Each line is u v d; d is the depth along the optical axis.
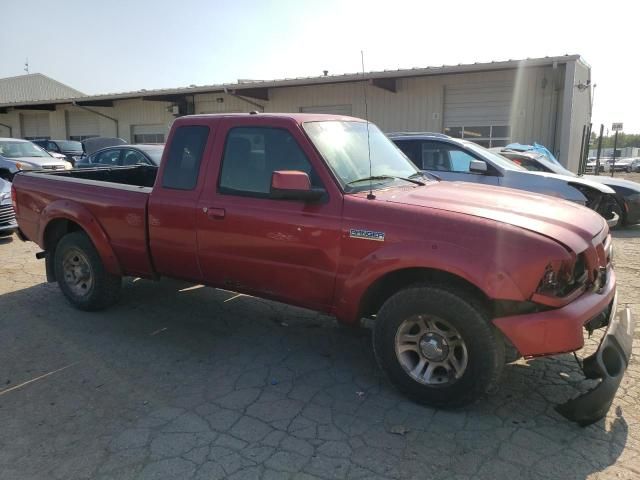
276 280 4.02
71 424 3.38
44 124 30.23
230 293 6.06
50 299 5.90
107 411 3.53
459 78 16.92
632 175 39.44
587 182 7.91
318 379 3.97
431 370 3.48
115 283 5.31
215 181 4.27
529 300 3.09
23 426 3.36
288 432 3.26
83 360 4.34
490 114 16.69
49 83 50.66
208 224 4.25
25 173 5.88
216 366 4.22
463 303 3.24
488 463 2.93
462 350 3.32
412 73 16.02
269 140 4.05
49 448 3.12
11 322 5.19
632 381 3.79
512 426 3.29
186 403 3.63
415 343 3.51
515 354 3.58
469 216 3.31
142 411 3.53
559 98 15.67
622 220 10.40
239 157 4.18
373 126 4.91
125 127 25.86
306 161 3.87
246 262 4.12
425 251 3.29
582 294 3.27
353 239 3.58
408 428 3.28
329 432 3.25
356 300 3.63
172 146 4.57
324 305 3.88
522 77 16.06
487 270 3.11
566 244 3.13
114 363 4.28
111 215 4.93
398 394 3.72
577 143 17.08
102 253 5.07
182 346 4.61
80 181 5.32
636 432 3.20
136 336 4.83
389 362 3.60
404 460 2.97
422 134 8.51
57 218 5.39
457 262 3.18
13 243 9.19
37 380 3.99
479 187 4.28
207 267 4.40
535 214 3.46
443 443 3.12
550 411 3.46
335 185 3.73
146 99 23.03
